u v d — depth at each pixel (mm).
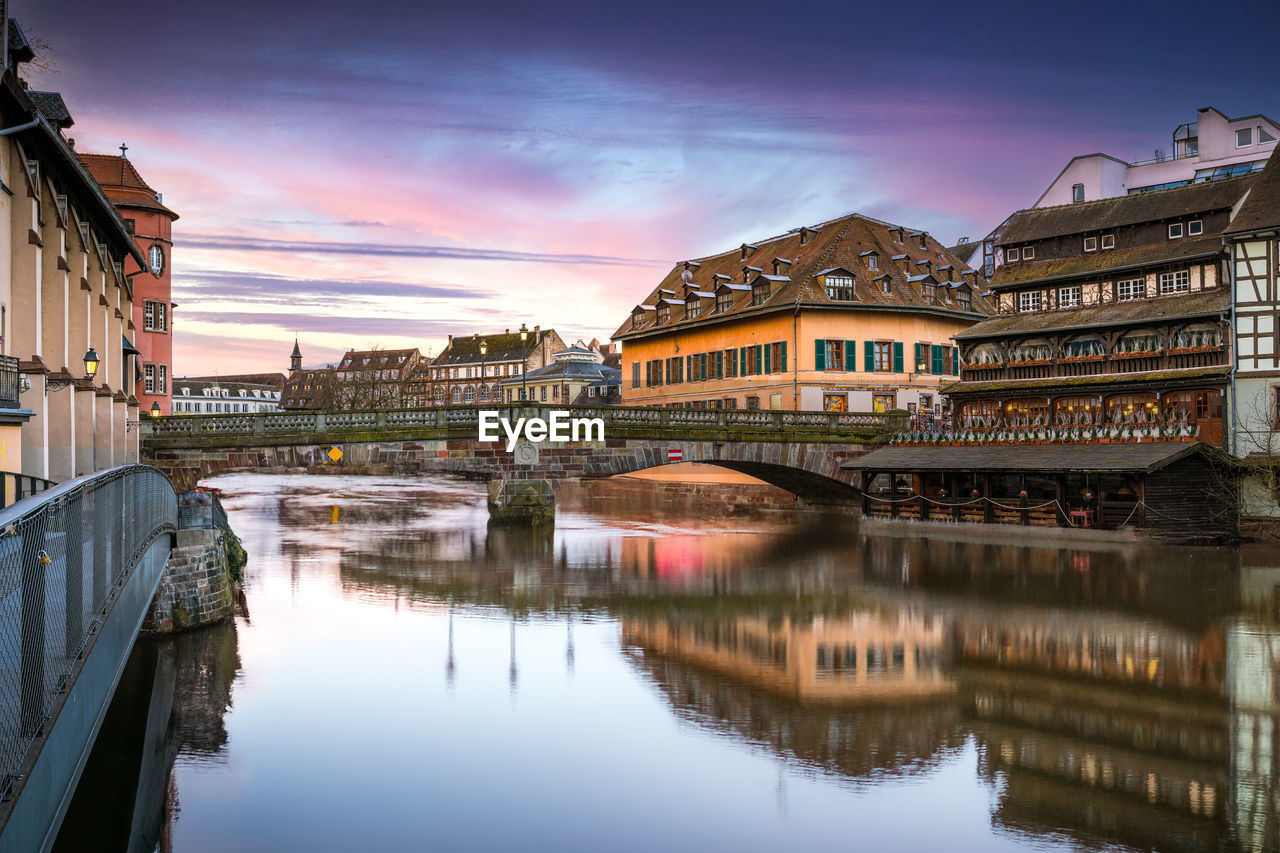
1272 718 18016
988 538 42375
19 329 24266
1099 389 44750
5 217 23031
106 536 10969
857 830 13391
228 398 190500
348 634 24406
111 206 29438
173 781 14984
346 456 39219
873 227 65750
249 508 59938
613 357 131625
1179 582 30812
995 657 22234
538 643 23641
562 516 55781
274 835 13164
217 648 22906
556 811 13914
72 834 13234
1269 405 39125
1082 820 13703
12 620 6715
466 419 40625
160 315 52219
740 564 36250
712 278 72125
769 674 20875
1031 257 51594
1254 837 13164
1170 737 17047
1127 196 49062
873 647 23281
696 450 45094
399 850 12680
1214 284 43688
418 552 39219
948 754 16203
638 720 17828
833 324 57750
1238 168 60500
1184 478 39125
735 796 14453
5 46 21828
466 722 17672
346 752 16172
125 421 35625
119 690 19609
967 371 51562
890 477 49344
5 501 16828
